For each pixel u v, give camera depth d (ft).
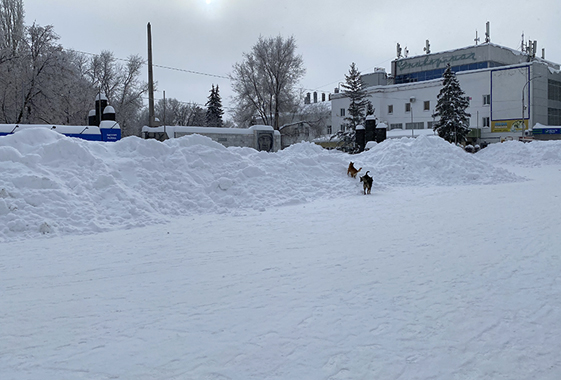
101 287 18.80
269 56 161.79
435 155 70.33
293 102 165.17
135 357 12.21
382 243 27.09
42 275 20.75
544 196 48.14
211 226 34.24
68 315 15.47
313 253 24.79
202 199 42.83
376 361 11.92
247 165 50.88
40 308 16.20
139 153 46.06
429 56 231.91
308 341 13.16
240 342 13.12
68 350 12.69
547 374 11.26
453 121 170.40
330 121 244.63
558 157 102.94
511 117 195.00
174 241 28.58
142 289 18.47
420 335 13.55
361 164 65.92
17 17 136.77
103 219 34.68
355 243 27.27
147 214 36.58
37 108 127.34
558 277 19.34
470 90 206.90
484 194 51.83
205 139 51.62
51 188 35.68
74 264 22.80
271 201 45.83
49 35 131.54
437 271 20.65
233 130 102.06
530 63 188.85
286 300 16.87
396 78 246.06
